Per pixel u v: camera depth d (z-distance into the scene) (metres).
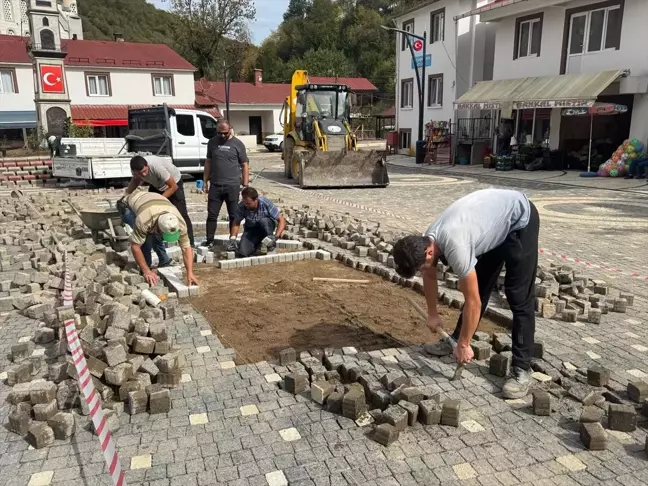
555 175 18.62
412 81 29.25
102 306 4.56
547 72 20.34
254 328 4.82
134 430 3.20
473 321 3.40
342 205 12.56
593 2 18.23
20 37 33.06
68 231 8.64
